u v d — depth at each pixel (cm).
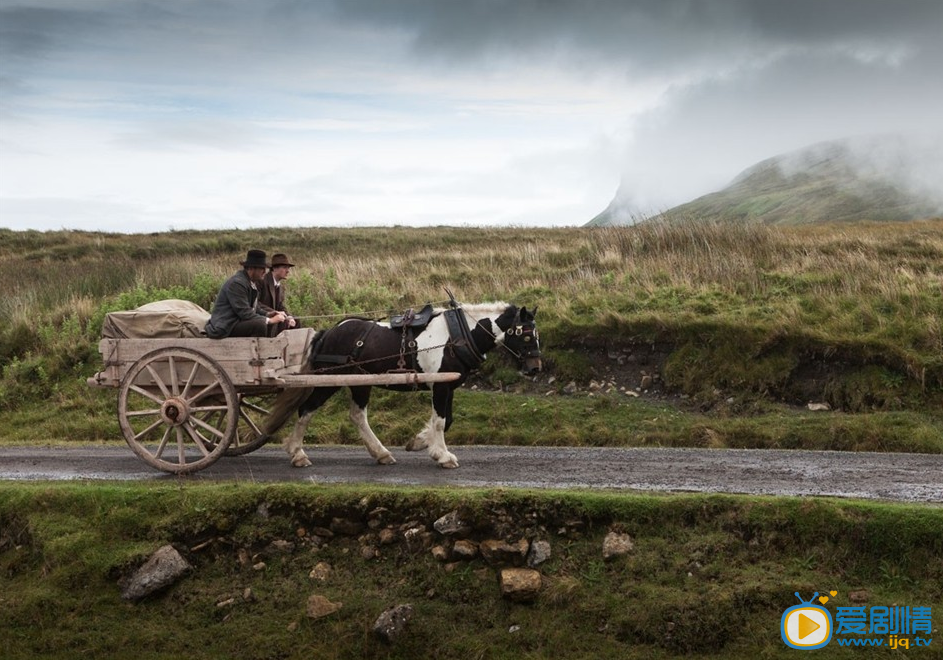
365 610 841
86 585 877
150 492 945
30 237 4056
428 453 1214
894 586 825
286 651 813
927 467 1107
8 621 853
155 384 1045
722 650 788
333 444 1320
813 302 1630
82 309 1889
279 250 3362
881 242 2164
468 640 815
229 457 1175
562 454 1205
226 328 1022
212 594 873
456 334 1063
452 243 3450
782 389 1444
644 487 983
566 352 1578
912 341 1446
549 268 2112
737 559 855
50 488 970
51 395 1606
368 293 1933
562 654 795
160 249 3522
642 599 823
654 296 1702
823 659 764
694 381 1477
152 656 816
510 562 866
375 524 905
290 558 900
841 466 1114
